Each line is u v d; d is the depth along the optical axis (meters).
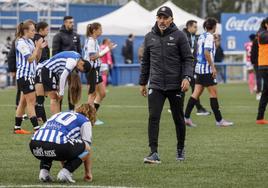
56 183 22.16
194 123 41.47
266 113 48.47
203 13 123.75
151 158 26.45
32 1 86.31
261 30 40.25
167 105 54.94
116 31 87.00
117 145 31.55
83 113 22.30
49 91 31.00
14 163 26.52
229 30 97.69
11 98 62.62
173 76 26.59
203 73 39.12
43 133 21.56
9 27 87.94
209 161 27.16
